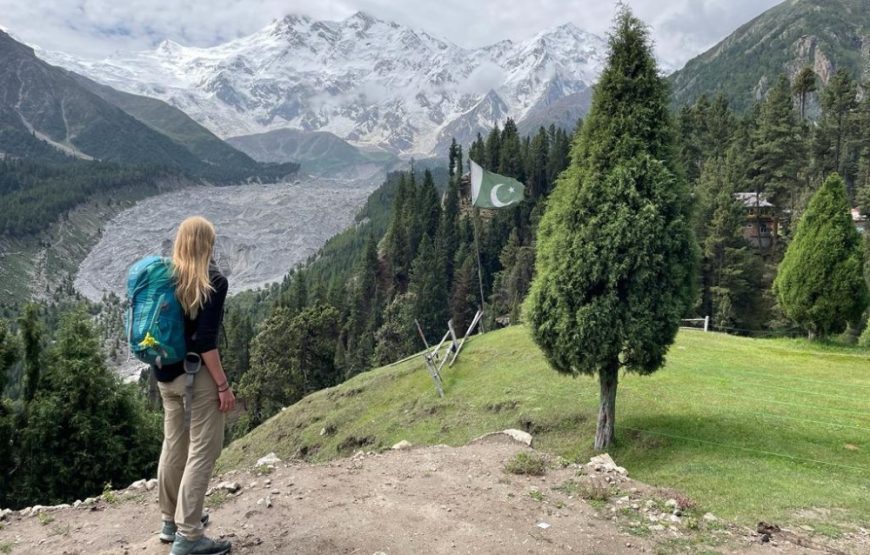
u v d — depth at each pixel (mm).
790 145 68375
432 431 20641
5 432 22078
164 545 5723
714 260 54344
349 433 23984
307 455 24812
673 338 14156
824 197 26469
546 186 103062
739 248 54156
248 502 7082
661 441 14523
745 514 8992
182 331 5059
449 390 24328
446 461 9008
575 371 15484
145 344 4895
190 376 5098
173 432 5480
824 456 12492
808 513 8891
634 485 8227
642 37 13969
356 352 76438
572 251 14094
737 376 19406
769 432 14117
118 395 23531
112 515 7352
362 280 96812
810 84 85938
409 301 80000
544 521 6730
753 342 26203
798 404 16094
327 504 6980
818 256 26297
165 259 5160
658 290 13758
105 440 22469
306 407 29594
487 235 90562
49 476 21922
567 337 14352
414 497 7316
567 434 16922
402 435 21500
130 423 23984
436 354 29625
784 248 61406
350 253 164875
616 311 13852
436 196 102375
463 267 82188
